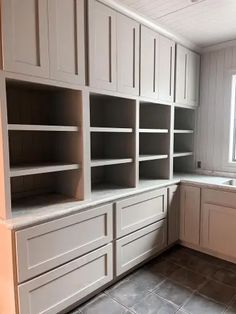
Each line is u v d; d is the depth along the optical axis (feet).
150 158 8.75
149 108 10.07
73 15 5.94
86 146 6.57
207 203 8.97
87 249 6.40
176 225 9.67
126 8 7.05
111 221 7.02
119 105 8.36
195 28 8.63
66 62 5.90
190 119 11.34
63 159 7.04
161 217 8.88
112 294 6.97
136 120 7.97
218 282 7.55
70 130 6.25
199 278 7.75
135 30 7.57
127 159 7.90
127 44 7.36
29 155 7.09
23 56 5.12
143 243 8.21
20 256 5.05
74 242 6.09
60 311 5.96
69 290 6.06
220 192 8.63
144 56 7.97
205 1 6.81
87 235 6.40
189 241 9.58
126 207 7.49
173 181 9.32
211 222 8.93
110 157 8.61
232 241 8.48
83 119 6.42
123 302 6.64
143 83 8.03
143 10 7.30
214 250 8.97
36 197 6.88
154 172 10.15
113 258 7.18
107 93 6.91
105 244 6.91
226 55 10.12
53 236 5.64
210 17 7.78
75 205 6.15
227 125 10.35
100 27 6.56
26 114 6.94
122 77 7.30
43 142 7.36
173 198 9.41
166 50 8.87
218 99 10.51
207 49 10.48
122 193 7.36
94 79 6.54
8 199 5.17
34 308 5.39
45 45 5.45
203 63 10.79
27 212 5.59
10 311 5.26
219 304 6.57
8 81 5.33
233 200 8.34
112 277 7.18
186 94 10.13
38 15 5.29
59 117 7.00
